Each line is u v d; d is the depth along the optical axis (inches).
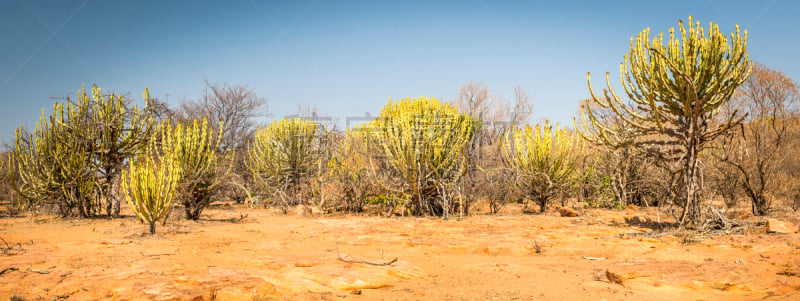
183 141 498.9
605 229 366.9
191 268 221.9
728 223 331.6
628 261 240.8
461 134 557.0
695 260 242.5
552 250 295.3
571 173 582.2
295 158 735.7
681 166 372.8
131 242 323.3
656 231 349.1
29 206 548.1
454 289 199.3
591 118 398.6
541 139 560.1
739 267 209.3
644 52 365.1
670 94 356.5
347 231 383.9
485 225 411.8
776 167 499.8
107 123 533.6
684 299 180.7
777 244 256.2
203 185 514.0
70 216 515.5
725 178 484.4
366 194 629.9
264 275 205.6
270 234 382.0
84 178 526.6
